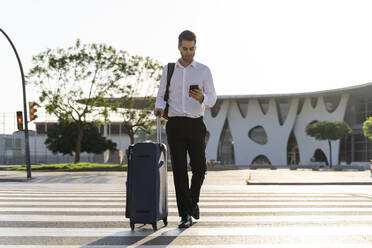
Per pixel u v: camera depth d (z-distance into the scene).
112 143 59.12
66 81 28.72
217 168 35.44
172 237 3.62
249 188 11.79
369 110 59.97
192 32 4.18
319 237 3.62
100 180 16.02
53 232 3.86
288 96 62.47
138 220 3.89
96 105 29.69
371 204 6.20
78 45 28.88
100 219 4.67
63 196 7.87
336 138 48.38
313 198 7.27
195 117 4.26
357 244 3.35
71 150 56.38
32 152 62.59
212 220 4.59
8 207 5.83
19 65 17.47
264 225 4.25
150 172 3.92
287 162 65.69
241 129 67.06
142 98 30.59
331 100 63.28
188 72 4.25
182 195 4.15
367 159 58.91
